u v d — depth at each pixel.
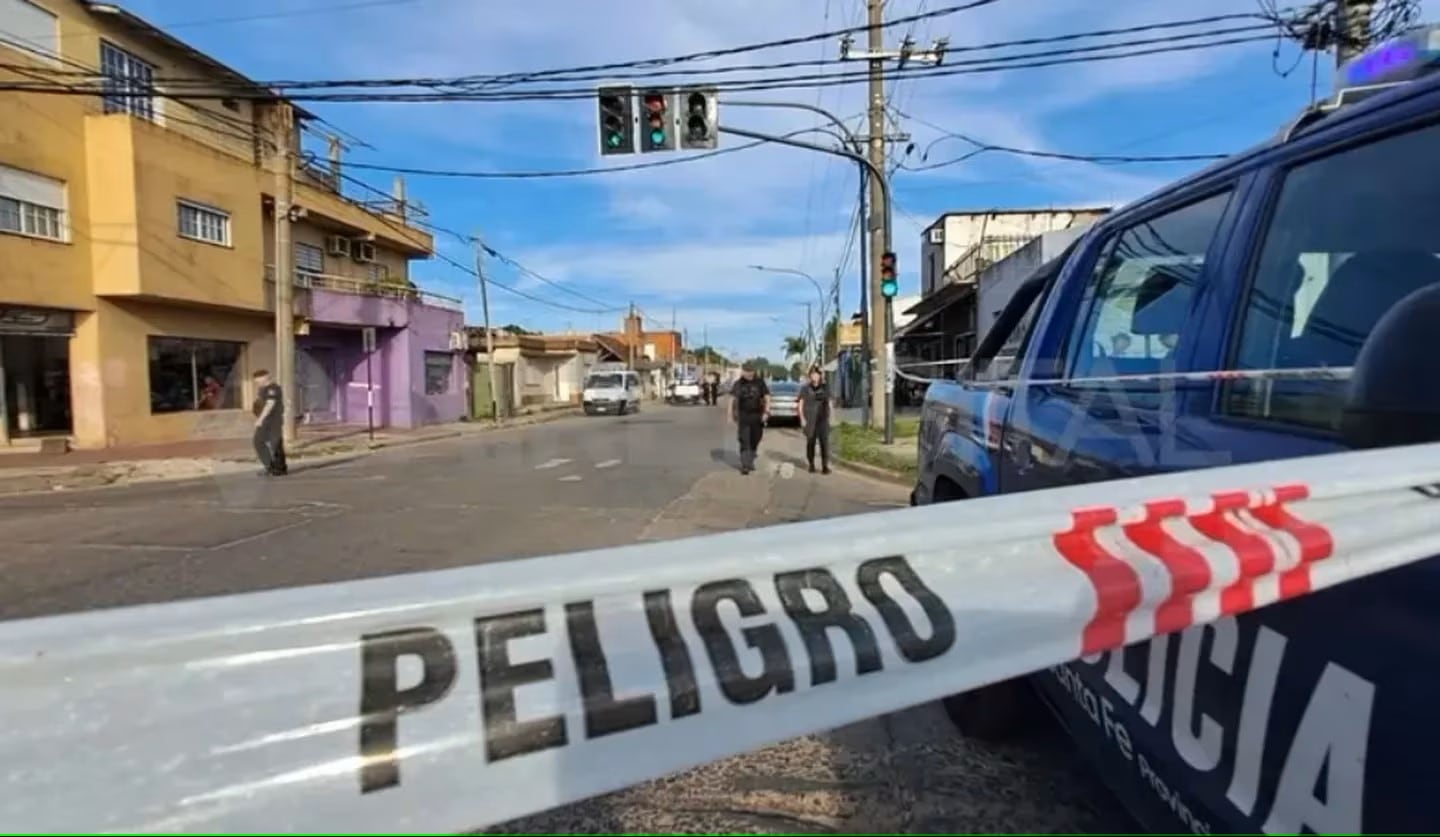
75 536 8.26
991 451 3.19
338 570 6.69
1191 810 1.64
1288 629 1.43
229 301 21.19
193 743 1.24
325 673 1.28
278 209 18.41
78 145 17.75
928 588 1.49
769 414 26.89
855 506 10.05
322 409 28.06
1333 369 1.65
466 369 33.34
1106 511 1.56
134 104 20.09
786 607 1.44
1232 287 2.06
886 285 16.58
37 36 17.28
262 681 1.26
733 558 1.46
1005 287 21.02
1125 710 1.93
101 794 1.22
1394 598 1.28
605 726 1.32
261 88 13.02
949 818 2.73
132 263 18.09
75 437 18.09
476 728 1.28
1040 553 1.53
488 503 10.34
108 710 1.24
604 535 8.16
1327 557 1.36
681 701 1.36
